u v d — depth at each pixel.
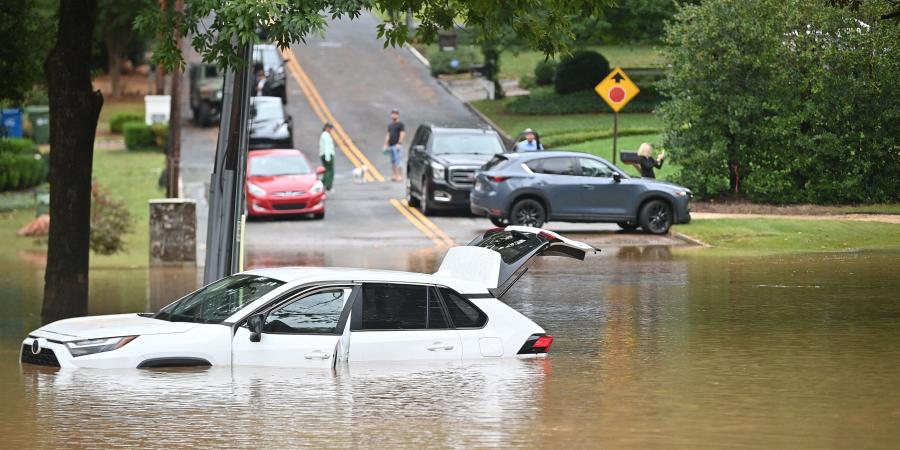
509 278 38.94
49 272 52.88
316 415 30.27
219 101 155.25
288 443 27.39
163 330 35.69
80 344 35.50
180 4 120.62
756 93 99.88
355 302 36.41
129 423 29.33
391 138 122.38
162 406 31.19
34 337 37.16
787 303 55.19
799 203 101.56
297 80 186.25
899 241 84.31
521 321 38.16
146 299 61.47
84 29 52.03
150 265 81.75
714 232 86.94
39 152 140.88
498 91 169.00
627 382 35.59
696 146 102.12
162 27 47.19
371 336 36.22
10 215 111.00
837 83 97.94
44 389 33.16
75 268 52.94
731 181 103.38
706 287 62.00
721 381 35.91
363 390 33.25
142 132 153.25
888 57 97.25
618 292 60.38
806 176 101.69
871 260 73.62
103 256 88.12
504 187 88.06
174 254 82.19
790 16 98.62
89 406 31.19
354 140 147.12
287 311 36.06
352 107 167.62
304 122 157.25
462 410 31.12
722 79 99.25
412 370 36.00
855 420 30.50
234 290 37.44
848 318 50.25
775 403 32.56
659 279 65.88
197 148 142.00
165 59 47.06
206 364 35.28
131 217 97.12
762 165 101.94
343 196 112.19
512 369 36.78
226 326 35.78
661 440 28.06
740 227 88.00
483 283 38.62
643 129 133.38
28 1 64.00
